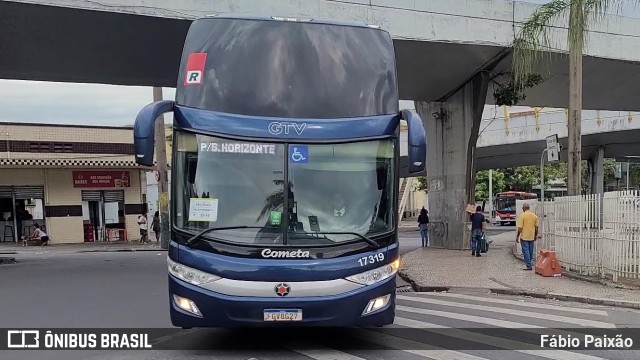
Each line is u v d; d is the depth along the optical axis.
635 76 21.39
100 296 11.41
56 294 11.70
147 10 13.72
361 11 15.61
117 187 32.78
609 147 38.75
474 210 20.27
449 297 11.23
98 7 13.38
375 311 6.16
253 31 6.84
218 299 5.93
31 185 30.66
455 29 16.92
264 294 5.94
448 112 22.55
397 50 17.03
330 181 6.34
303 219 6.18
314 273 5.98
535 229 15.15
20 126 29.64
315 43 6.82
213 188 6.22
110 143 31.95
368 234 6.25
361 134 6.50
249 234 6.09
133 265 18.12
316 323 5.99
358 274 6.10
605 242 12.15
